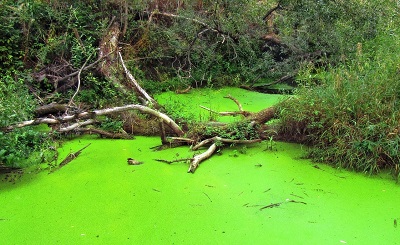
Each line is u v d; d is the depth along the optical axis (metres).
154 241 2.86
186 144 4.69
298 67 7.58
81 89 6.16
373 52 6.05
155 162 4.20
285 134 4.69
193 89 7.57
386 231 2.95
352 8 7.41
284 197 3.46
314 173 3.92
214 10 7.94
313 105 4.35
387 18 7.36
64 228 3.04
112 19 7.11
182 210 3.26
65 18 6.80
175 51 7.65
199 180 3.78
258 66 7.85
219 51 8.12
